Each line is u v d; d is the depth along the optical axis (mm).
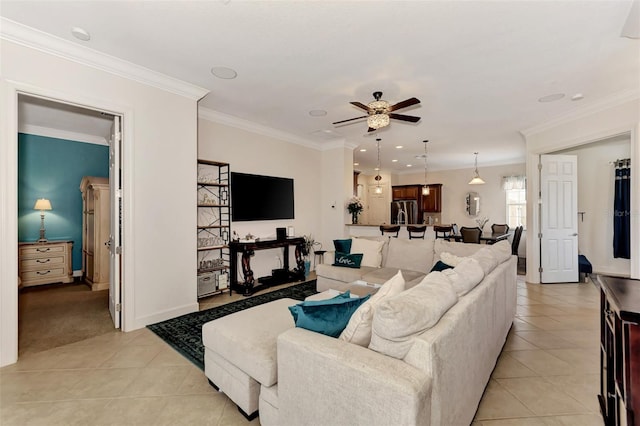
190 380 2244
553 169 5250
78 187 5535
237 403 1841
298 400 1408
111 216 3350
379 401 1125
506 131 5453
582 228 6141
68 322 3357
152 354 2631
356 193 8867
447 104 4133
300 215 6066
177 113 3520
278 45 2711
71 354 2625
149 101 3270
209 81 3477
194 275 3703
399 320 1237
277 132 5520
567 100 3975
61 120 4711
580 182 6152
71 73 2736
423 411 1091
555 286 5027
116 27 2447
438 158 8117
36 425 1773
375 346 1332
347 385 1218
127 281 3102
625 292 1545
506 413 1884
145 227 3234
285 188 5699
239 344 1820
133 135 3135
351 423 1209
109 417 1848
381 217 10211
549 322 3398
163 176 3387
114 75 3002
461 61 2975
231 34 2549
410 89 3648
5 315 2430
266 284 4820
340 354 1282
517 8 2193
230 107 4348
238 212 4863
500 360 2541
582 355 2637
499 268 2611
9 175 2434
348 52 2822
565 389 2141
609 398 1665
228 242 4570
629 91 3611
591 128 4188
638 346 1218
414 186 9586
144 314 3232
